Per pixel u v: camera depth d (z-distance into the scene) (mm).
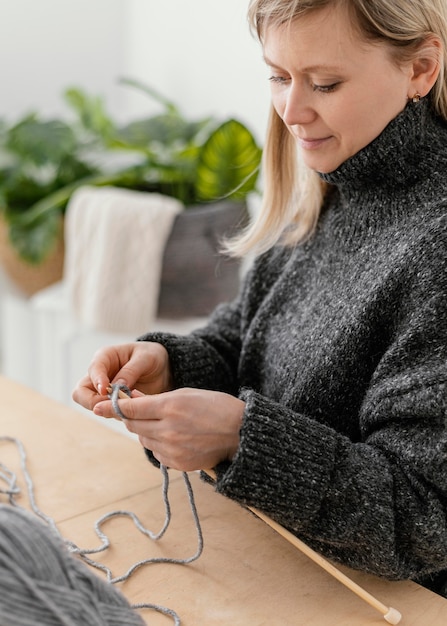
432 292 679
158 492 813
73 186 2000
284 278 894
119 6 2443
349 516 650
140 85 2074
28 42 2342
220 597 656
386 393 678
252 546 728
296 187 904
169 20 2266
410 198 743
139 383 842
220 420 659
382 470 668
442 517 655
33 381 2285
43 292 2045
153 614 632
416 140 722
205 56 2164
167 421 653
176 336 884
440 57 697
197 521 701
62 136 2115
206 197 1861
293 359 817
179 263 1747
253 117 2043
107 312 1755
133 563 697
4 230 2066
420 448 657
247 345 902
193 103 2246
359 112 682
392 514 650
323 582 681
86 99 2182
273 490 641
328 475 651
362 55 655
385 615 628
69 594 456
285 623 627
